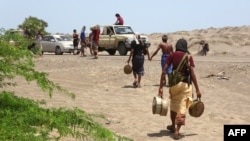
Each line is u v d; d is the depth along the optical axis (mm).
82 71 29156
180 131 13188
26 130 6297
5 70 6938
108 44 47562
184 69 12102
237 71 28234
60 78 26281
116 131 13094
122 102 18359
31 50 7219
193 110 12078
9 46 7039
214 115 15633
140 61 22828
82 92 20844
